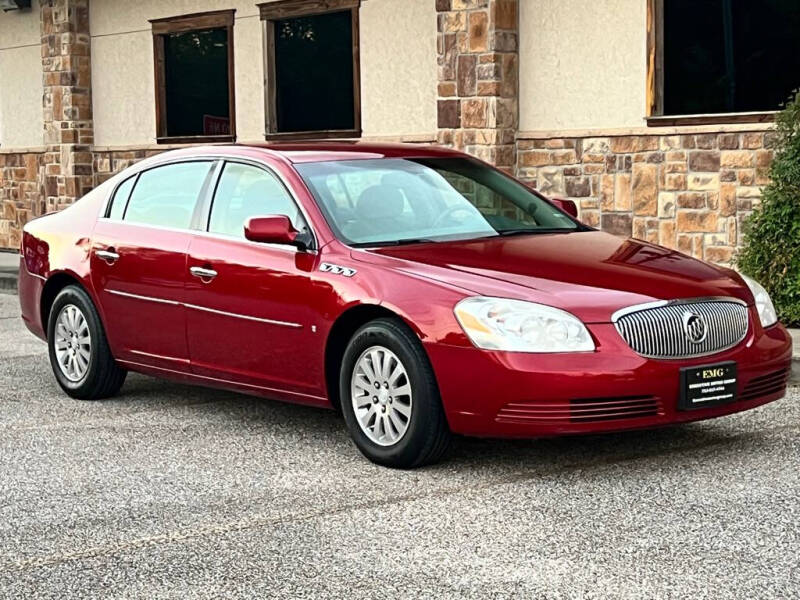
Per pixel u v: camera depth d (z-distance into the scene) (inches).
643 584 172.6
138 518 211.6
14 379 349.1
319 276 251.6
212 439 270.7
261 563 185.9
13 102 776.9
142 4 685.3
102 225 311.7
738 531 196.1
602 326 224.1
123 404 311.1
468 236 264.4
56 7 717.3
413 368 232.8
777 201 390.0
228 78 644.7
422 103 554.9
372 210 263.9
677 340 229.1
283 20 616.1
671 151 468.4
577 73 495.2
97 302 307.6
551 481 228.4
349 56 587.5
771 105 445.7
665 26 469.7
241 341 270.1
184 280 281.9
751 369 237.9
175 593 173.9
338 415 294.5
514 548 189.9
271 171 274.4
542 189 509.0
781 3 440.1
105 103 716.7
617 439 260.4
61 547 196.5
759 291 254.5
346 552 190.1
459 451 253.0
